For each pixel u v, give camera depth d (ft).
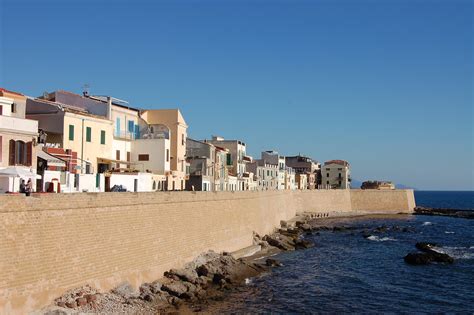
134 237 142.41
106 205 131.44
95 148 216.95
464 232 376.48
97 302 119.85
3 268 101.30
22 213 106.11
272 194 313.94
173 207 164.76
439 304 162.81
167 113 277.23
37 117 202.80
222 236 206.28
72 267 119.34
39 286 109.60
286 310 146.30
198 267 170.81
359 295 170.60
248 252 226.38
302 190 465.06
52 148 184.24
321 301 159.63
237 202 227.61
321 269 210.79
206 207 190.80
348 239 314.55
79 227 122.01
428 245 283.79
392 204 555.69
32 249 108.27
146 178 230.68
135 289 139.54
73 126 205.05
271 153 544.62
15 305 103.50
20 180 152.46
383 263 231.71
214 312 136.56
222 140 415.23
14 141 154.51
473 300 168.25
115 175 210.18
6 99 168.55
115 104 249.55
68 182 181.78
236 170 410.11
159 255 154.71
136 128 263.90
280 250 252.83
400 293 175.73
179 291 144.66
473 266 227.20
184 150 288.30
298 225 362.12
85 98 237.25
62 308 109.09
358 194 539.29
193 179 299.99
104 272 129.90
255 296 157.48
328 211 499.92
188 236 174.19
